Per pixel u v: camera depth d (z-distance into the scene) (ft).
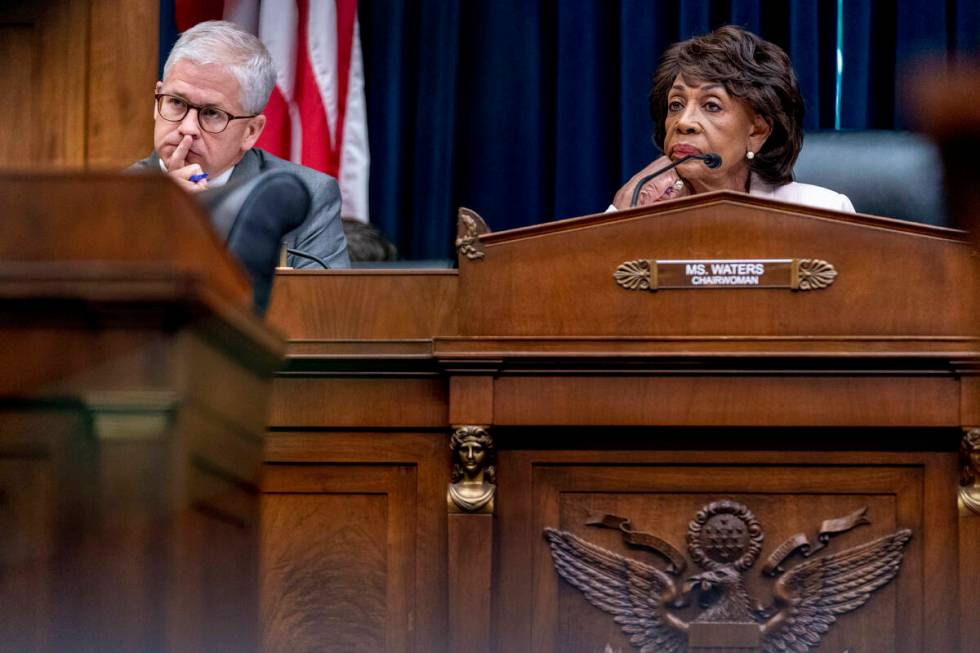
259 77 20.95
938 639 13.55
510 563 13.82
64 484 8.38
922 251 13.69
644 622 13.65
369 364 14.16
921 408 13.57
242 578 9.53
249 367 9.58
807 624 13.60
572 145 29.63
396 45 30.09
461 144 30.42
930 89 5.60
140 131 29.63
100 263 8.21
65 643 8.29
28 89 29.71
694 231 13.83
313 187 21.34
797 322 13.71
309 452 14.20
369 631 14.06
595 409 13.73
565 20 29.71
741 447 13.79
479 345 13.75
